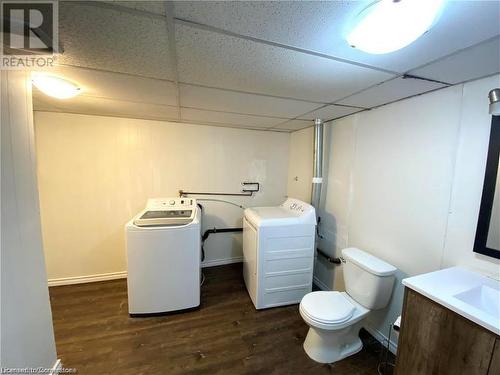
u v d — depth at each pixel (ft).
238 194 11.29
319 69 4.19
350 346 6.24
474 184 4.55
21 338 3.98
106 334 6.66
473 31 2.90
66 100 6.66
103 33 3.16
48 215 8.78
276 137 11.65
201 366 5.67
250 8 2.60
